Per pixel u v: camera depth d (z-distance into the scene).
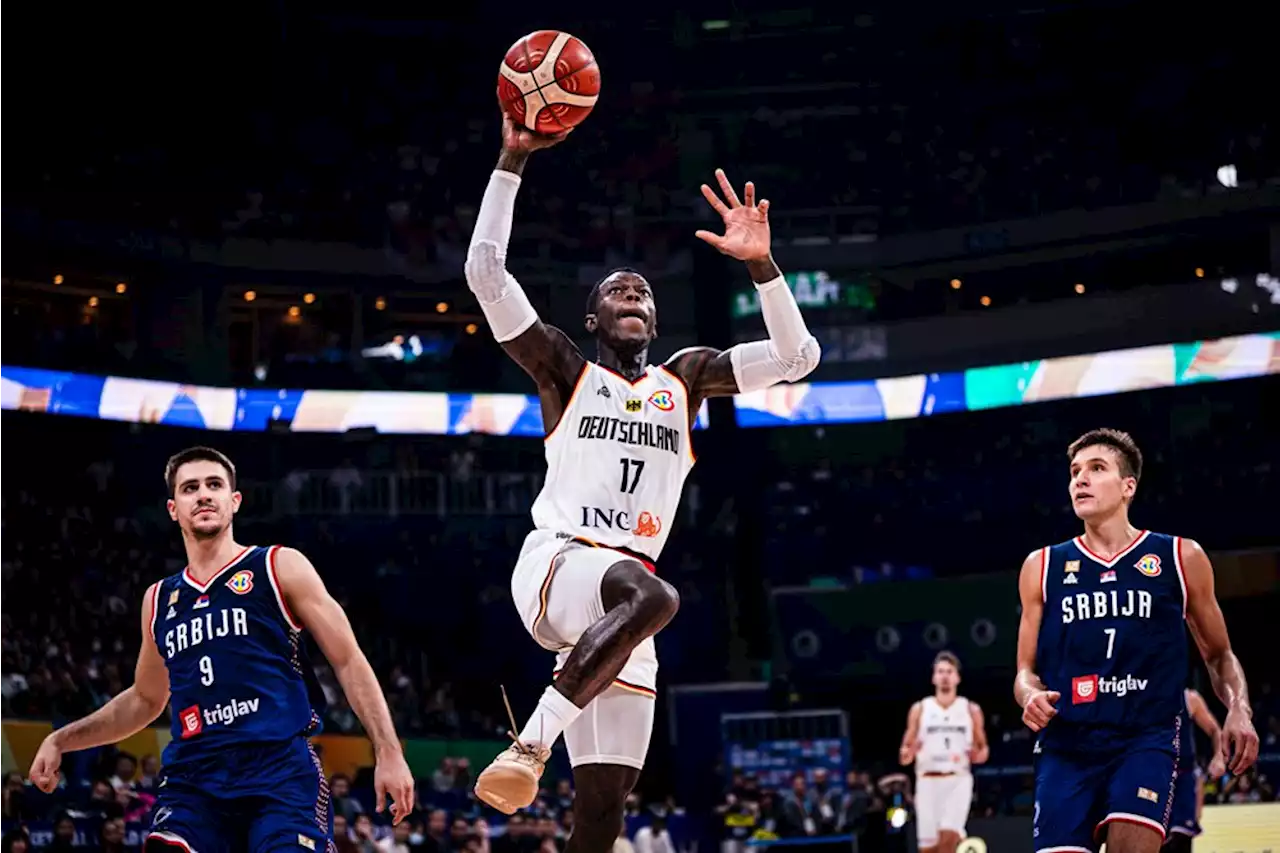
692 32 33.38
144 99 29.84
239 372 28.80
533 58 5.22
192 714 5.34
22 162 27.34
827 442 32.78
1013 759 25.75
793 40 33.34
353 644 5.49
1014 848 14.34
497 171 5.36
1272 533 28.92
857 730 28.61
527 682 30.02
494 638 30.22
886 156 33.03
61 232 26.42
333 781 17.58
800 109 33.31
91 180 28.23
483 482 30.78
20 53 28.05
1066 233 30.59
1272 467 29.42
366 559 30.14
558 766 25.02
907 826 17.50
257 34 31.38
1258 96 31.22
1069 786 5.96
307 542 29.77
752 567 31.02
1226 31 31.86
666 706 28.97
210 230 28.52
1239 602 28.06
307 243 29.14
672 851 19.23
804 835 19.00
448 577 30.50
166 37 30.23
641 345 5.55
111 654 25.38
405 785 5.32
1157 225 30.02
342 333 30.42
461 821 16.97
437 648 30.00
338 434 29.59
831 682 27.92
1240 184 29.56
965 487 31.67
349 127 32.06
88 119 28.86
